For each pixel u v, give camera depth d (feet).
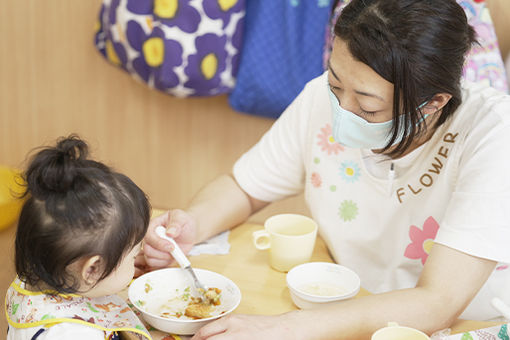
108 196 2.91
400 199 4.05
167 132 8.25
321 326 3.16
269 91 6.50
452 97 3.40
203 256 4.18
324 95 4.37
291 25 6.19
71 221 2.79
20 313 2.97
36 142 8.73
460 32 3.14
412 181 3.97
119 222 2.90
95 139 8.54
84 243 2.82
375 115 3.30
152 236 3.95
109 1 6.47
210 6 6.11
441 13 3.06
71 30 8.06
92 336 2.91
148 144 8.38
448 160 3.73
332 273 3.76
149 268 4.08
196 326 3.26
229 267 4.06
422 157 3.87
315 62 6.24
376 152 4.04
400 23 3.02
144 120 8.27
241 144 8.01
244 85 6.57
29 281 2.93
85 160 3.05
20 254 2.90
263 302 3.67
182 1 6.06
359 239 4.30
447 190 3.82
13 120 8.71
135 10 6.24
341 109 3.40
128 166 8.56
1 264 4.93
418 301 3.27
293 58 6.30
